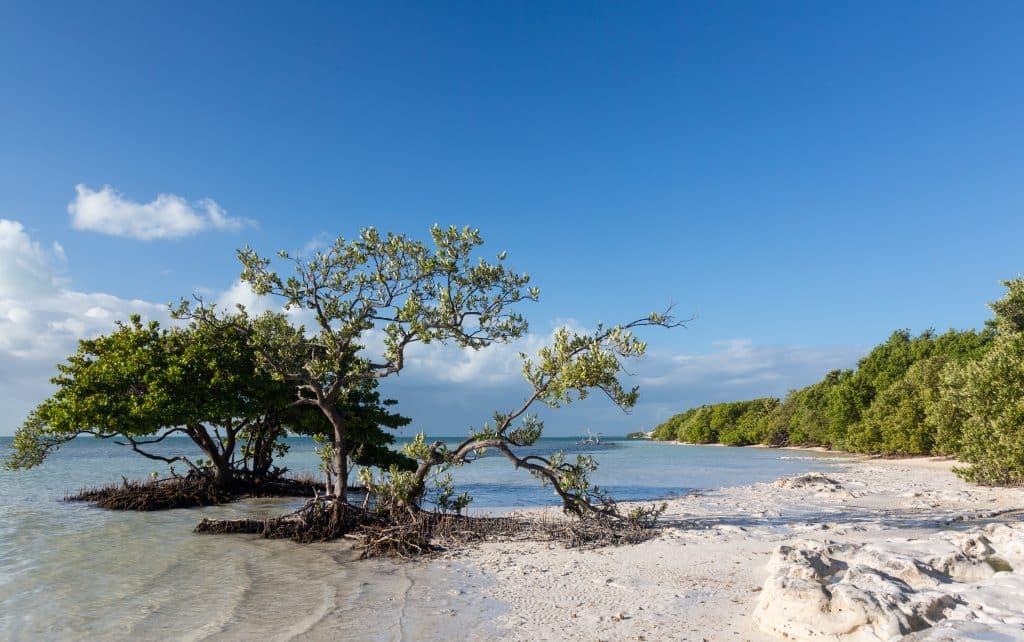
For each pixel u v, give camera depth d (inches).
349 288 844.6
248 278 821.2
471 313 834.2
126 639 422.3
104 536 830.5
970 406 1272.1
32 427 1051.9
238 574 606.5
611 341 721.0
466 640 397.4
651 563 594.9
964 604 333.4
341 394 892.6
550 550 688.4
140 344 1105.4
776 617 362.9
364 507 832.3
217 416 1071.0
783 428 4488.2
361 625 436.1
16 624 456.8
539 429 773.3
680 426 7303.2
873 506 1021.8
